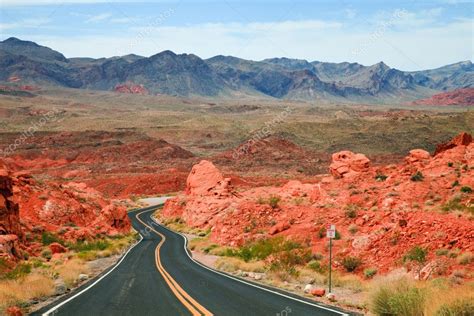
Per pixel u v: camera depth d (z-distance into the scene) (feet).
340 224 97.09
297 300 50.93
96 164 488.02
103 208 182.19
